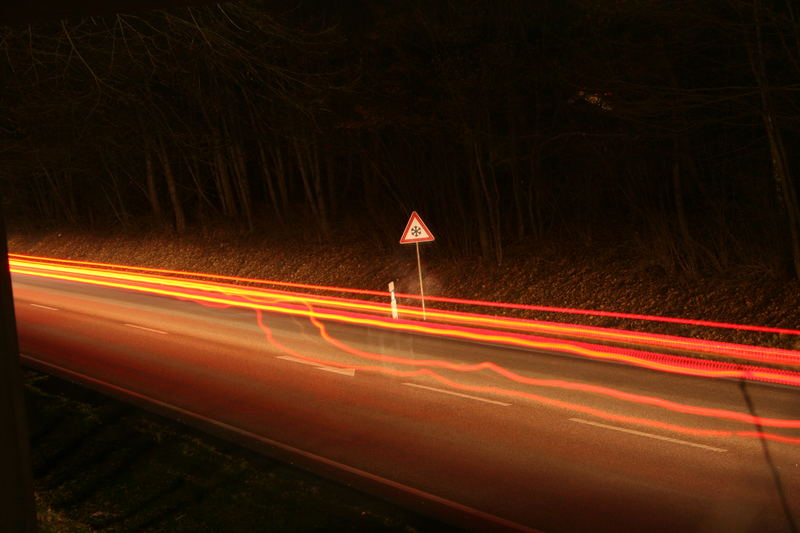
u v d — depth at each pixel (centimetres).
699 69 1923
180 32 812
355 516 655
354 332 1811
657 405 1089
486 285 2183
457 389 1210
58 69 833
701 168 2248
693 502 723
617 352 1504
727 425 978
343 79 2059
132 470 787
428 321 1970
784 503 713
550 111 2358
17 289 2838
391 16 2014
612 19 1728
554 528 668
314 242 2973
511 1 1967
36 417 1001
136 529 629
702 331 1575
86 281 3098
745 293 1652
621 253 2062
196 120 2231
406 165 2758
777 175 1677
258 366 1422
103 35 796
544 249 2248
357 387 1236
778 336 1457
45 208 4972
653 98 1670
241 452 871
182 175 4166
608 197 2556
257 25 838
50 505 695
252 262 3025
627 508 712
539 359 1448
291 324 1945
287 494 708
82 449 866
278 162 3388
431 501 735
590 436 945
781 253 1688
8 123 1272
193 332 1831
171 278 3125
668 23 1596
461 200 2498
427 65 2055
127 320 2042
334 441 945
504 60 1938
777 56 1623
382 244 2709
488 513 704
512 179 2577
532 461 854
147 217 4084
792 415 1016
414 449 907
